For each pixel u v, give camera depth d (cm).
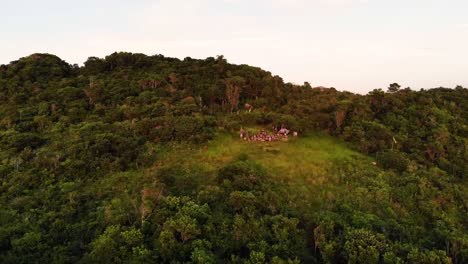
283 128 6650
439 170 5797
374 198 4906
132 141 5859
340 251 3894
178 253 3775
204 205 4294
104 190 4956
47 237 4156
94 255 3812
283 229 4041
